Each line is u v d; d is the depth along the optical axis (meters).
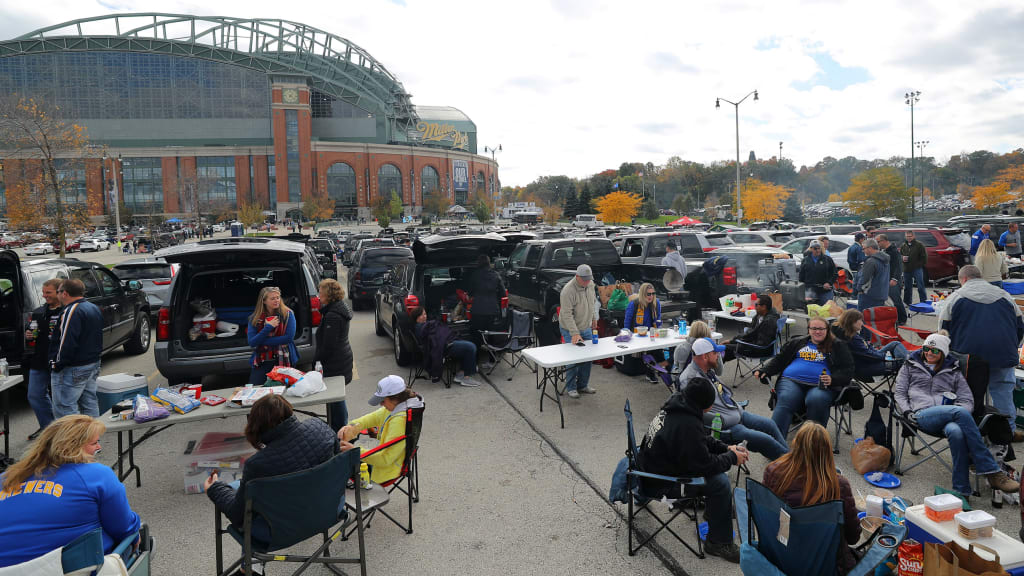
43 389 5.97
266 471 3.42
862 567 3.11
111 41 119.62
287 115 118.19
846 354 5.62
